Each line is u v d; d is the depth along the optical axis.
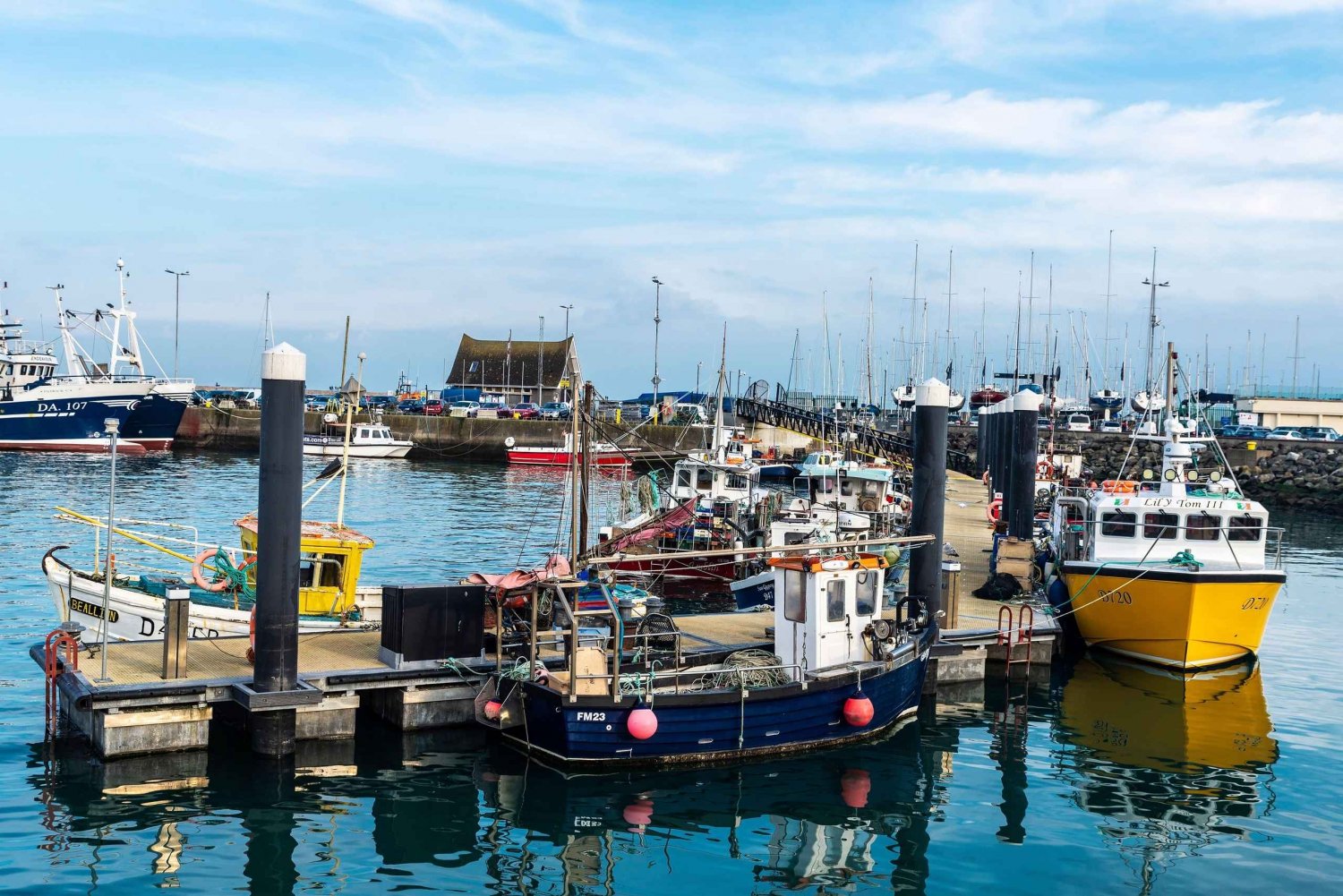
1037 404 28.50
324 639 18.67
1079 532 25.45
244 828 13.30
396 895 11.80
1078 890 12.34
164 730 15.20
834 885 12.37
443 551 35.69
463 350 125.19
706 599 30.66
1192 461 24.98
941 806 14.73
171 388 76.00
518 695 15.80
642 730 15.15
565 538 38.62
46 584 27.94
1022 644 21.23
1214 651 21.44
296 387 14.95
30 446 73.19
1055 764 16.45
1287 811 14.70
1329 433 76.62
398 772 15.26
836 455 37.06
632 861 12.85
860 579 17.31
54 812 13.47
